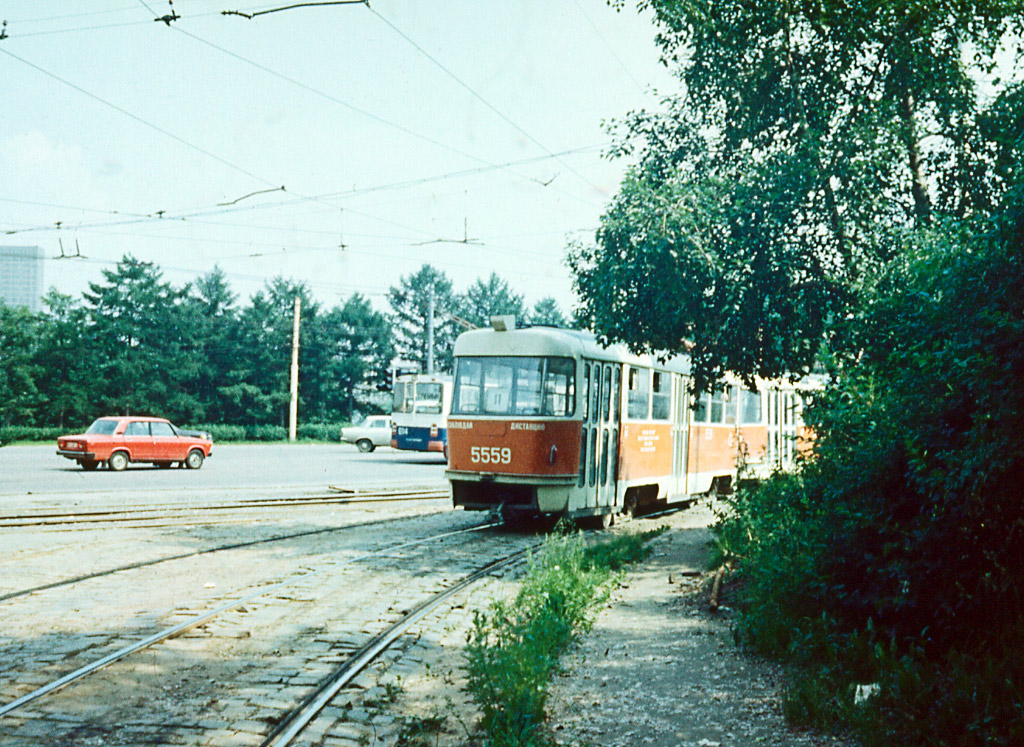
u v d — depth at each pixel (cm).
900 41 1034
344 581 1017
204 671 651
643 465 1769
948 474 611
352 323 9169
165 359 7331
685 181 1098
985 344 600
